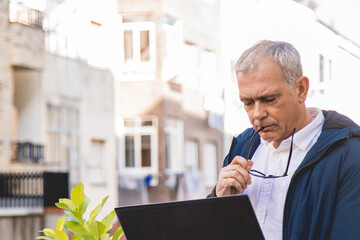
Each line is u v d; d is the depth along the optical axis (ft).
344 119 7.05
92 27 84.94
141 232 6.21
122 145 93.91
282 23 52.49
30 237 60.23
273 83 6.82
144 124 94.73
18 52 71.31
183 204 5.96
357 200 6.55
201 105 98.53
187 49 96.94
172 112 95.86
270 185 7.41
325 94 41.14
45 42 76.48
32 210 60.75
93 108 84.53
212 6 87.61
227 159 8.04
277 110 6.91
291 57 6.88
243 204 5.75
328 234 6.63
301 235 6.73
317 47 44.96
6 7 71.05
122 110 94.27
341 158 6.70
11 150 70.44
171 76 96.37
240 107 82.94
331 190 6.65
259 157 7.72
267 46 6.93
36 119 75.10
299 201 6.79
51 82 77.00
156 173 94.48
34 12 74.02
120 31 94.07
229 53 82.07
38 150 73.72
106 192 86.53
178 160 97.04
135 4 95.04
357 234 6.46
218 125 96.48
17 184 63.93
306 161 6.83
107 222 6.92
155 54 95.04
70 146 80.23
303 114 7.23
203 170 100.27
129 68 94.53
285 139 7.27
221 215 5.85
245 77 6.93
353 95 41.75
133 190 93.04
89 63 84.69
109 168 87.30
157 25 95.40
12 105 70.79
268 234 7.34
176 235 6.04
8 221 58.59
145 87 95.09
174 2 96.48
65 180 65.21
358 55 43.88
